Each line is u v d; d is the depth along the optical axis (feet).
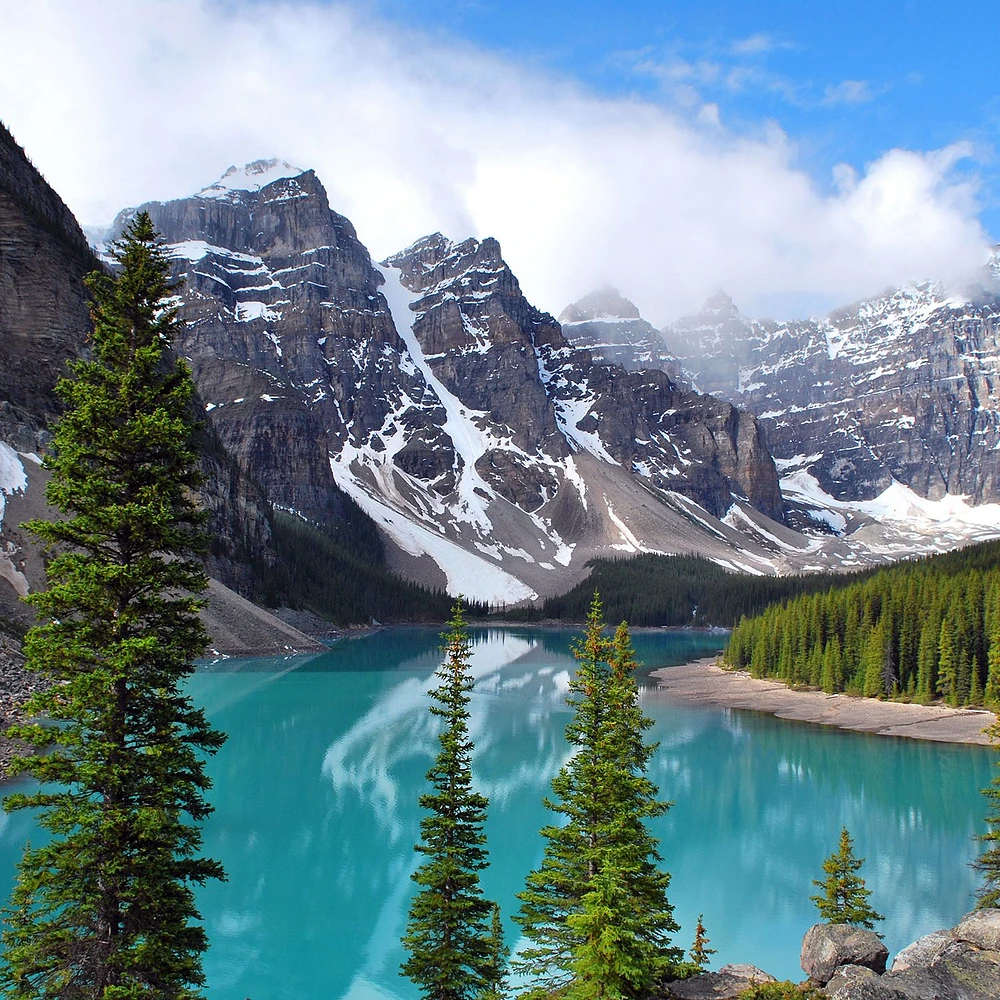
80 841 65.21
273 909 132.16
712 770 228.02
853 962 73.10
